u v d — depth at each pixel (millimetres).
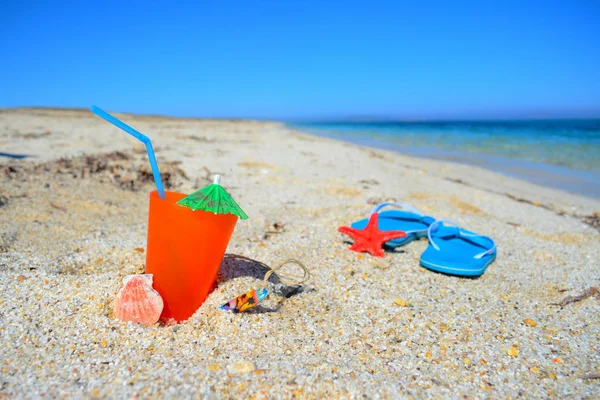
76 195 942
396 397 353
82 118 4047
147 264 452
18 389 325
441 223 803
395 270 641
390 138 4801
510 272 669
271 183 1267
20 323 409
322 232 787
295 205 1007
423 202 1092
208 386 344
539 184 1718
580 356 433
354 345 432
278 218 891
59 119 3623
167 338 410
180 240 424
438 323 488
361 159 2061
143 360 375
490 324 492
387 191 1224
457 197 1224
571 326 496
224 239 449
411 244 761
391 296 552
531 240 847
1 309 426
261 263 604
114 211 867
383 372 389
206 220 424
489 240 723
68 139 2029
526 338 464
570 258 753
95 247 633
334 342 434
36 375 343
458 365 409
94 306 444
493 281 628
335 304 521
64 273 537
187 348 399
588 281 637
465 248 719
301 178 1362
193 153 1807
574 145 3578
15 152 1503
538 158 2613
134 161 1440
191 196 426
